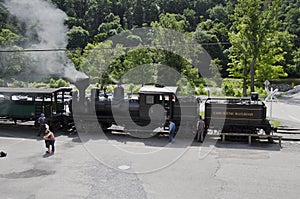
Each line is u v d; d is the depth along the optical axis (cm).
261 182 1148
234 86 4312
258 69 3456
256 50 3177
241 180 1169
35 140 1780
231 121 1828
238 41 3272
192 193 1044
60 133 1980
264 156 1499
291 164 1371
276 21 3203
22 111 2036
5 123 2247
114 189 1072
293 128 2162
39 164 1338
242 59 3416
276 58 3472
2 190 1051
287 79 6147
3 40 4809
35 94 1977
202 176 1209
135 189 1074
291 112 3012
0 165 1322
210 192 1052
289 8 8000
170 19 3884
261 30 3145
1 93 2005
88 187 1087
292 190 1074
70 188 1076
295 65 6144
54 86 4447
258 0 3128
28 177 1177
